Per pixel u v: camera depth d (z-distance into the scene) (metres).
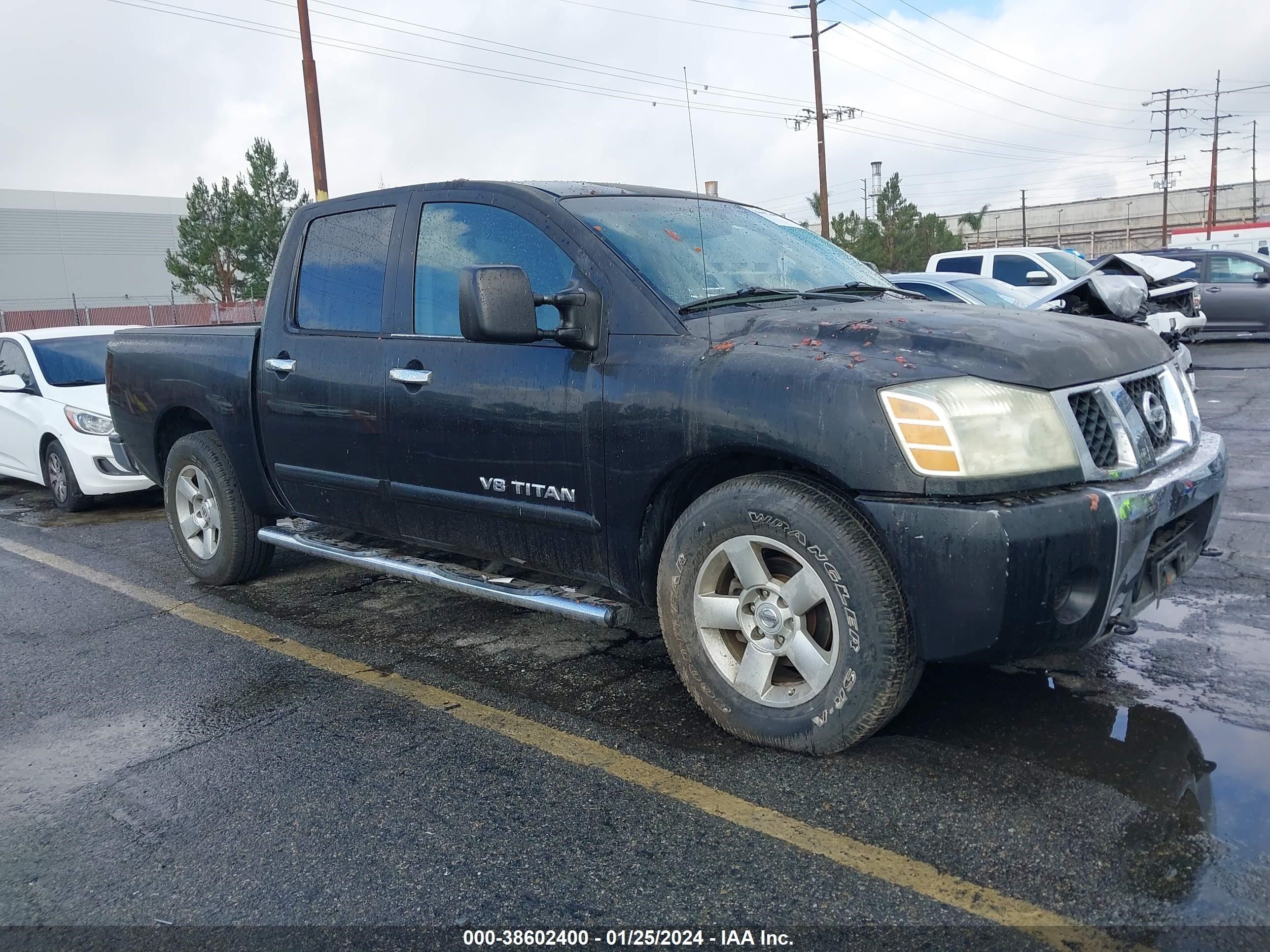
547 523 3.63
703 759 3.16
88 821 3.00
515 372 3.63
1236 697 3.37
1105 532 2.74
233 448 5.00
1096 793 2.79
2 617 5.18
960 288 9.95
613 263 3.47
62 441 7.99
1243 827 2.59
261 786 3.15
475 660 4.19
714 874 2.54
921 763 3.02
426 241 4.11
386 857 2.71
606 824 2.81
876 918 2.32
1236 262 17.97
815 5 32.59
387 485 4.19
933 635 2.78
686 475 3.31
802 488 2.98
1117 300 4.98
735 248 3.94
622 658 4.12
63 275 65.00
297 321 4.63
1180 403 3.37
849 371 2.88
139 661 4.39
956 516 2.68
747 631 3.17
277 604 5.15
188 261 37.81
